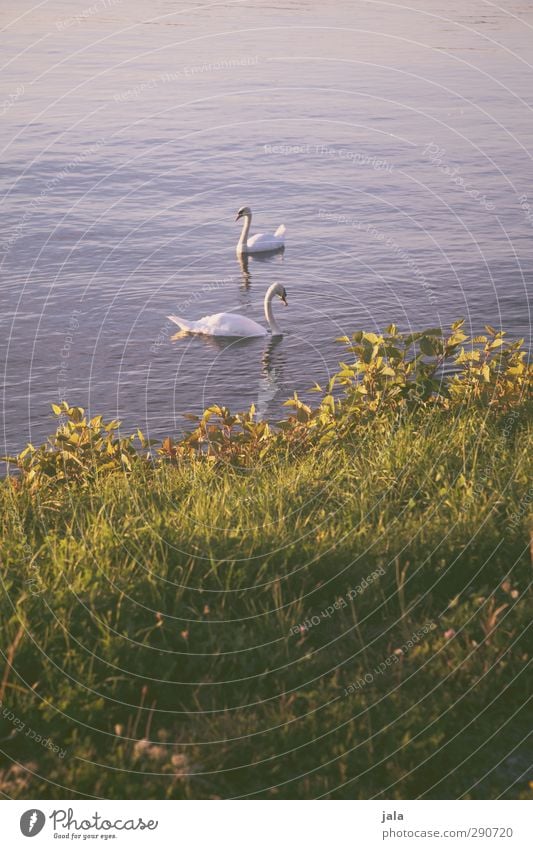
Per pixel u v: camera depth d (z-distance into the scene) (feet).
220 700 12.25
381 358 23.76
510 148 103.60
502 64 148.36
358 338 24.44
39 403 48.26
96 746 11.43
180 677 12.54
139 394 50.11
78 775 10.91
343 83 135.54
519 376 23.53
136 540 15.15
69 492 19.25
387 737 11.55
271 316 59.77
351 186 90.94
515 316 59.93
